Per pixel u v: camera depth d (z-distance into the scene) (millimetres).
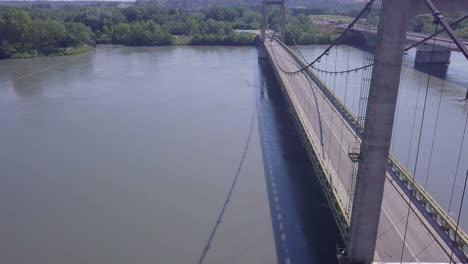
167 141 39969
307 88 48250
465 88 56906
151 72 72625
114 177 32531
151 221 26750
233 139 40438
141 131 42750
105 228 26062
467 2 17156
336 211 21719
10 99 54906
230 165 34625
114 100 54219
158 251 23938
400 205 22281
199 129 43312
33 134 41938
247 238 24938
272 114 48281
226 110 49812
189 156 36438
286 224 26234
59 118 46969
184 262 23000
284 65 64125
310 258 23156
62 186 31266
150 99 54719
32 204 28859
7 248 24375
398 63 15930
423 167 32531
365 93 43594
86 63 82125
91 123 45250
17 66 78625
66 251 24062
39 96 56281
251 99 54625
